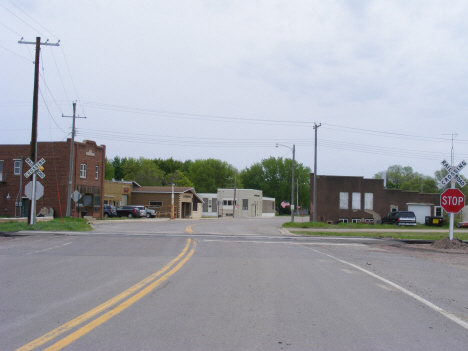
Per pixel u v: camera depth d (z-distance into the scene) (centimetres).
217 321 618
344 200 4591
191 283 901
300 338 548
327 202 4572
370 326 610
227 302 737
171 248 1617
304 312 681
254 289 852
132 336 544
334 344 528
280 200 11550
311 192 4631
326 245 1933
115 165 10500
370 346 523
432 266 1262
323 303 746
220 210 9150
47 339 527
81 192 4553
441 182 1902
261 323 612
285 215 11681
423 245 1980
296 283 928
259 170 11812
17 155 4459
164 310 675
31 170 2477
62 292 799
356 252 1638
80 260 1235
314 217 4200
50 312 655
